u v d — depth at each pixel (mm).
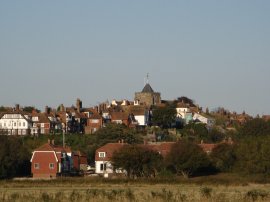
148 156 187875
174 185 148375
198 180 162625
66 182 155125
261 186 146875
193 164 184250
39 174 198125
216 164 194750
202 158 186500
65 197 98562
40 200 95688
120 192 105500
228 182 156875
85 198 95812
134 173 188625
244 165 189750
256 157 187625
